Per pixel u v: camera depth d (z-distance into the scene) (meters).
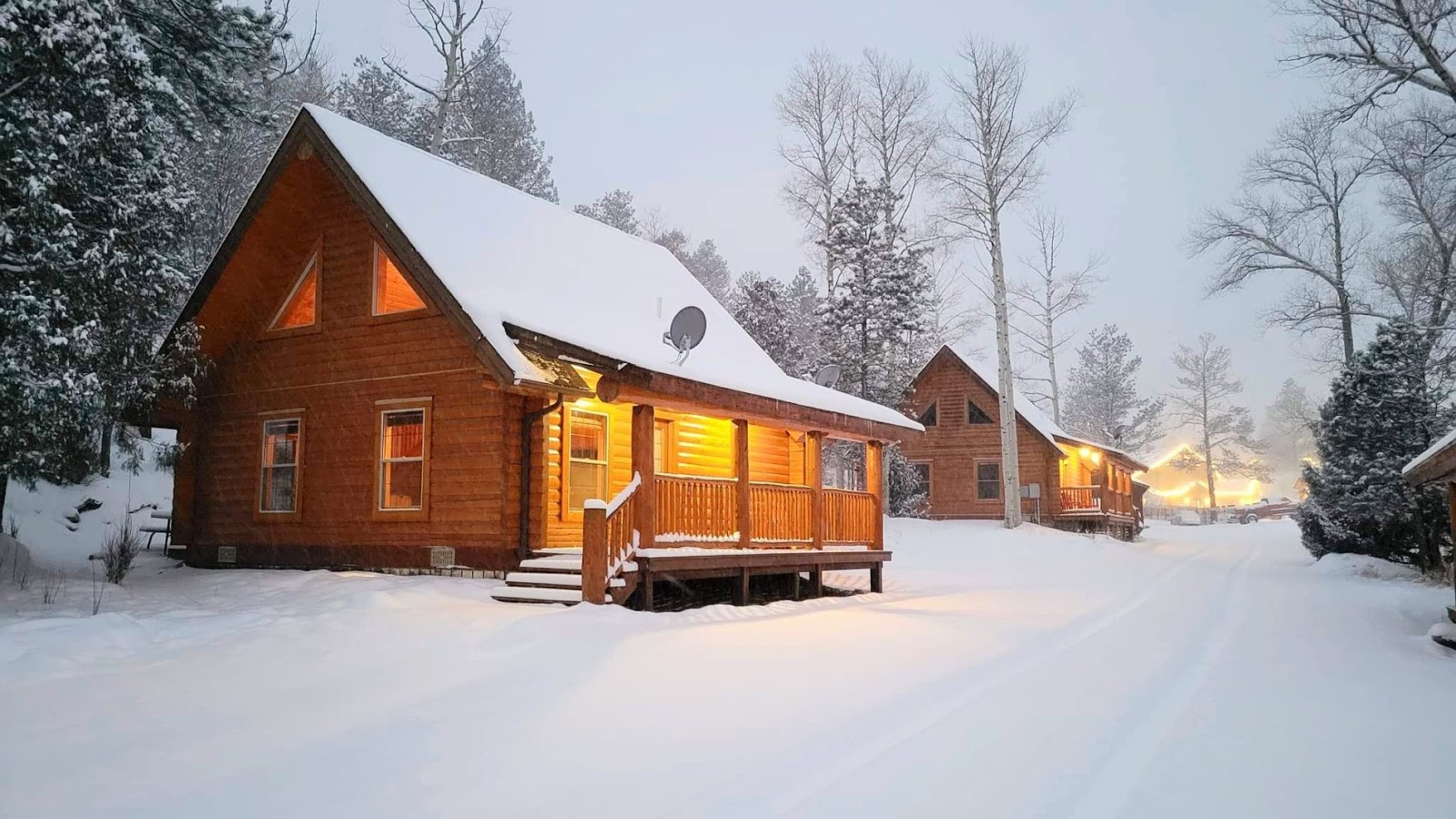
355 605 11.06
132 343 13.80
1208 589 18.41
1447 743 6.49
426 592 12.09
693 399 12.23
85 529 21.14
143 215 13.60
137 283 13.09
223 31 16.23
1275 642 11.23
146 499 24.41
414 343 14.72
